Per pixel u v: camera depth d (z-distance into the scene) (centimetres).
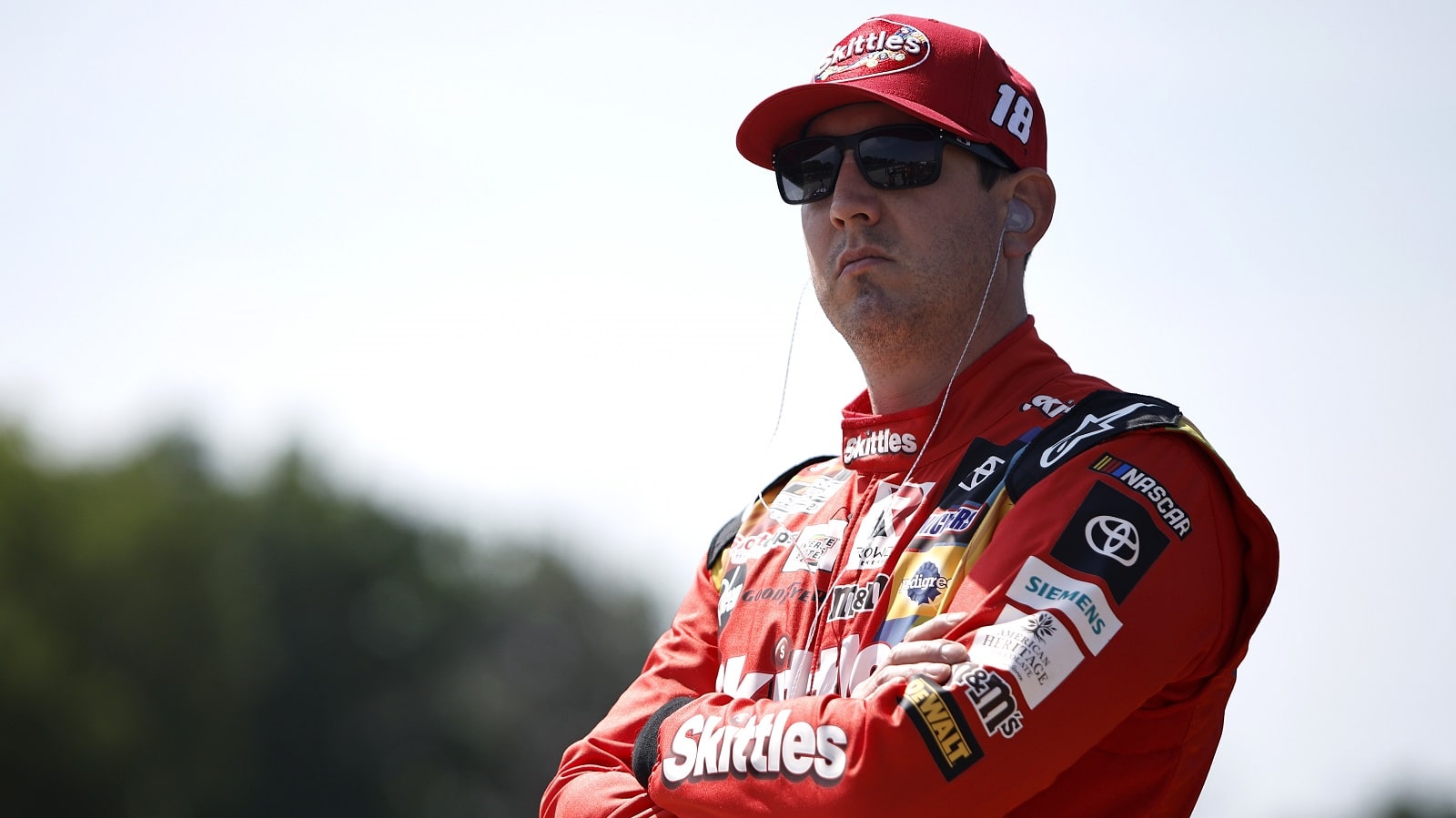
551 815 1248
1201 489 1109
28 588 17100
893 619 1146
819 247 1329
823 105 1341
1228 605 1102
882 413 1370
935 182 1281
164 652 18250
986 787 996
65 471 18612
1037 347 1299
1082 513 1081
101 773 16138
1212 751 1132
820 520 1295
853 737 1022
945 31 1326
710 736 1113
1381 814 15975
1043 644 1023
